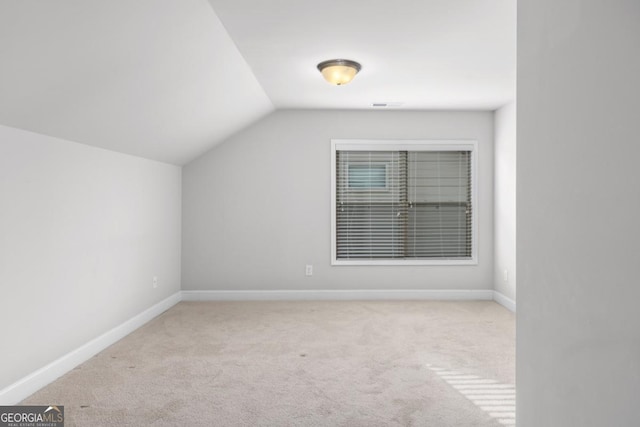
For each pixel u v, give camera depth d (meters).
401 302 5.22
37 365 2.79
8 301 2.54
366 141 5.36
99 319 3.53
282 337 3.86
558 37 1.71
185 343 3.70
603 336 1.45
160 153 4.49
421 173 5.41
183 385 2.82
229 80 3.72
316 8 2.62
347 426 2.29
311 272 5.37
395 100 4.85
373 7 2.62
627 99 1.34
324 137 5.36
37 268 2.79
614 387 1.40
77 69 2.40
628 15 1.33
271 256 5.37
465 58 3.50
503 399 2.61
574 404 1.62
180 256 5.34
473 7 2.62
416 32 2.99
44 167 2.86
